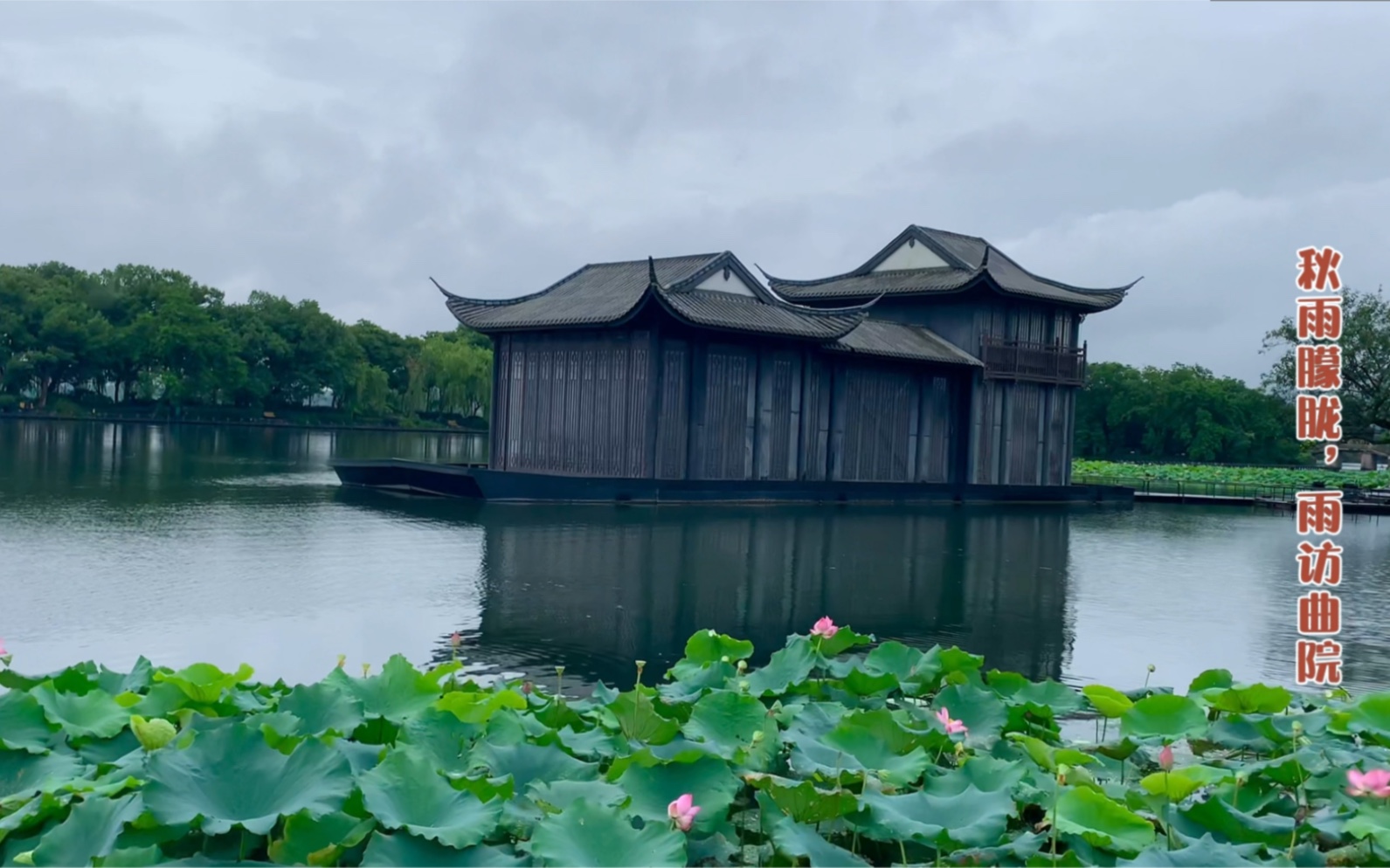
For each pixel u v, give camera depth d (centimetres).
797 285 3916
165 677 546
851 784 467
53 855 357
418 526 2061
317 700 504
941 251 3644
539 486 2603
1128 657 1145
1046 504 3553
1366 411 5425
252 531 1877
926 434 3469
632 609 1290
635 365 2875
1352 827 414
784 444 3120
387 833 380
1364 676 1088
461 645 1059
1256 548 2384
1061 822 407
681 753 441
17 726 461
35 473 2927
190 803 366
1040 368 3653
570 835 364
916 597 1492
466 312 3228
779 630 1204
